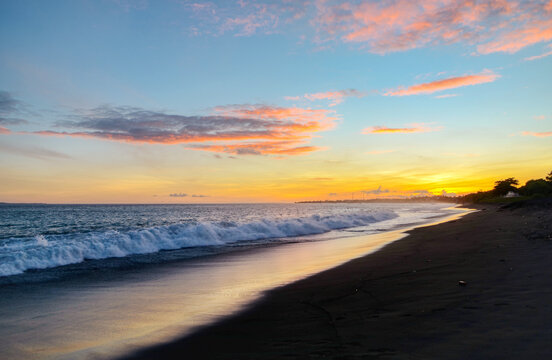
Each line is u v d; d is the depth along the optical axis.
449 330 3.91
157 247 14.80
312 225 24.58
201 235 17.23
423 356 3.28
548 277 5.95
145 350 4.27
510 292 5.24
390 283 6.89
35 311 6.18
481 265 7.75
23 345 4.60
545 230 13.12
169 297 7.04
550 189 82.38
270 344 4.12
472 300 5.03
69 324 5.44
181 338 4.65
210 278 8.93
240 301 6.48
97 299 6.97
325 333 4.32
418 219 38.16
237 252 13.97
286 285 7.71
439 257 9.70
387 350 3.52
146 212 64.94
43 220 36.66
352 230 24.58
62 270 10.24
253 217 45.06
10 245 12.65
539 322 3.85
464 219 30.66
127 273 9.78
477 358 3.12
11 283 8.54
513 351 3.18
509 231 14.89
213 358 3.86
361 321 4.66
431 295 5.59
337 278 8.06
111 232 16.03
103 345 4.52
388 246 13.99
